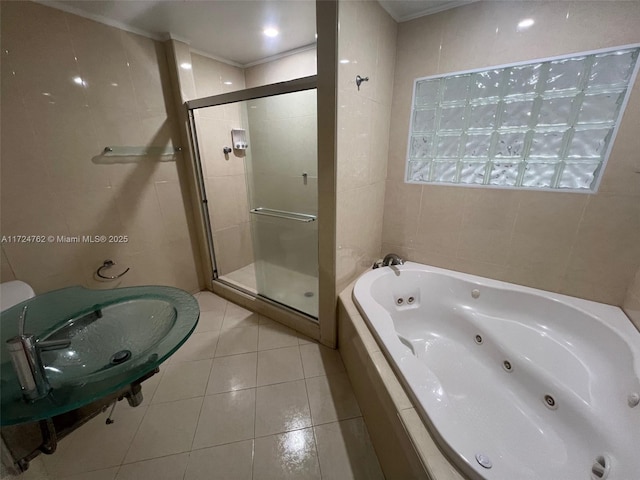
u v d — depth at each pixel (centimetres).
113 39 163
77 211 162
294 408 139
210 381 156
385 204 200
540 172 145
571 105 131
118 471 112
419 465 79
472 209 169
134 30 172
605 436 98
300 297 210
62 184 154
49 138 146
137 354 83
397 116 178
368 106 152
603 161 128
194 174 216
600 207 133
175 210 219
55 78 144
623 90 119
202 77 218
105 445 122
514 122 146
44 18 136
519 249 160
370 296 156
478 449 77
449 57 153
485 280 171
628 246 130
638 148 120
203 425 131
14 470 70
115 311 98
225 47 208
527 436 115
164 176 206
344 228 158
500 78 143
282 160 199
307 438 125
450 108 161
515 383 136
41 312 91
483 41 142
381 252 213
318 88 128
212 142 225
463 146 163
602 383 114
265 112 199
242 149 233
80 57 151
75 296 100
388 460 103
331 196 144
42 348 65
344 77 127
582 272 145
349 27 123
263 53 221
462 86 154
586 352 132
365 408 129
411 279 187
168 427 129
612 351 122
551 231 148
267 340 189
